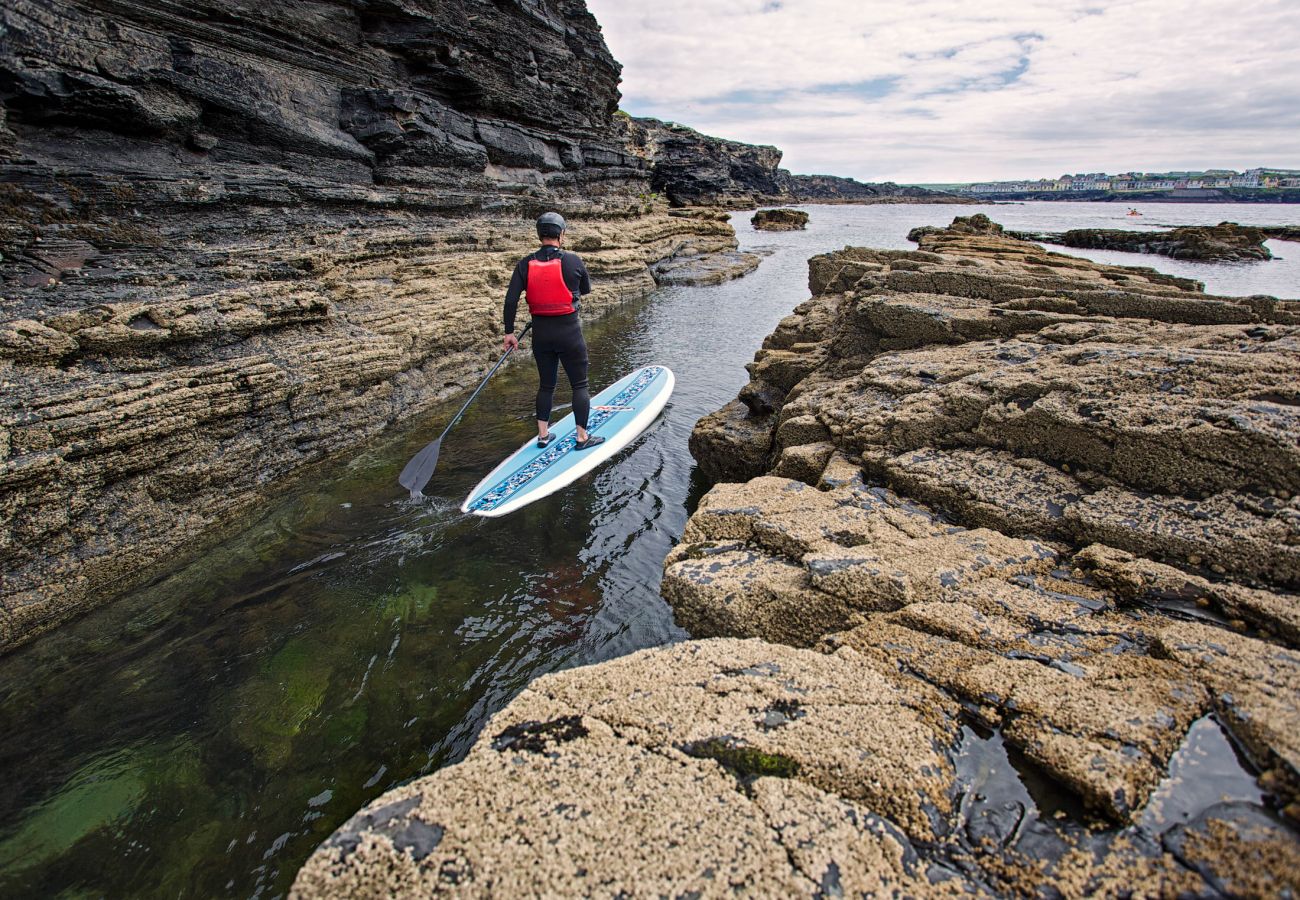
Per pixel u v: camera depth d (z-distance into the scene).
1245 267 28.31
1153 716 2.23
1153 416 3.68
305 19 10.58
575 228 18.20
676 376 10.34
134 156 7.88
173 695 3.78
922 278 7.00
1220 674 2.36
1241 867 1.70
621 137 29.41
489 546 5.36
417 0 12.94
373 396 7.74
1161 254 34.47
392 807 2.07
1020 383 4.45
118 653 4.12
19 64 6.61
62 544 4.46
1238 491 3.32
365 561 5.13
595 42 23.67
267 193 8.84
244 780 3.24
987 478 4.15
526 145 17.67
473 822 2.01
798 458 5.24
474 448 7.32
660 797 2.09
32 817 3.02
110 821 3.01
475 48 15.17
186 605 4.59
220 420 5.77
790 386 7.31
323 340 7.23
